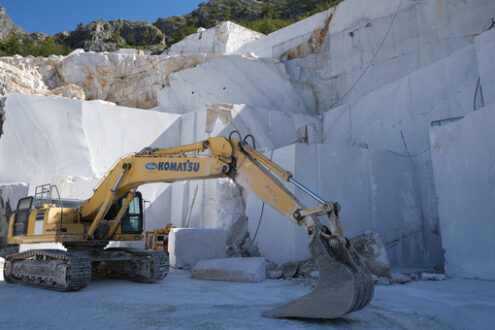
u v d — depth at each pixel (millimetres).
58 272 7809
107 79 32438
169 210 17750
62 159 16953
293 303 5270
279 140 19688
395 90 16078
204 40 34438
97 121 18062
